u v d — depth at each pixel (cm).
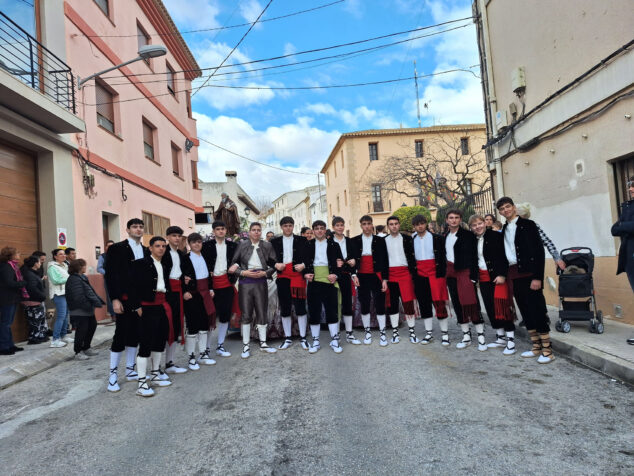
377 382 441
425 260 604
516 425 320
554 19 700
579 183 667
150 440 328
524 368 470
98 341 755
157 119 1436
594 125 623
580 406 353
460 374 457
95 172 988
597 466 256
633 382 396
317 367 511
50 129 812
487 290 550
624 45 536
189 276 526
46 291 818
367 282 616
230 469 274
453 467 262
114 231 1091
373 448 292
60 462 299
